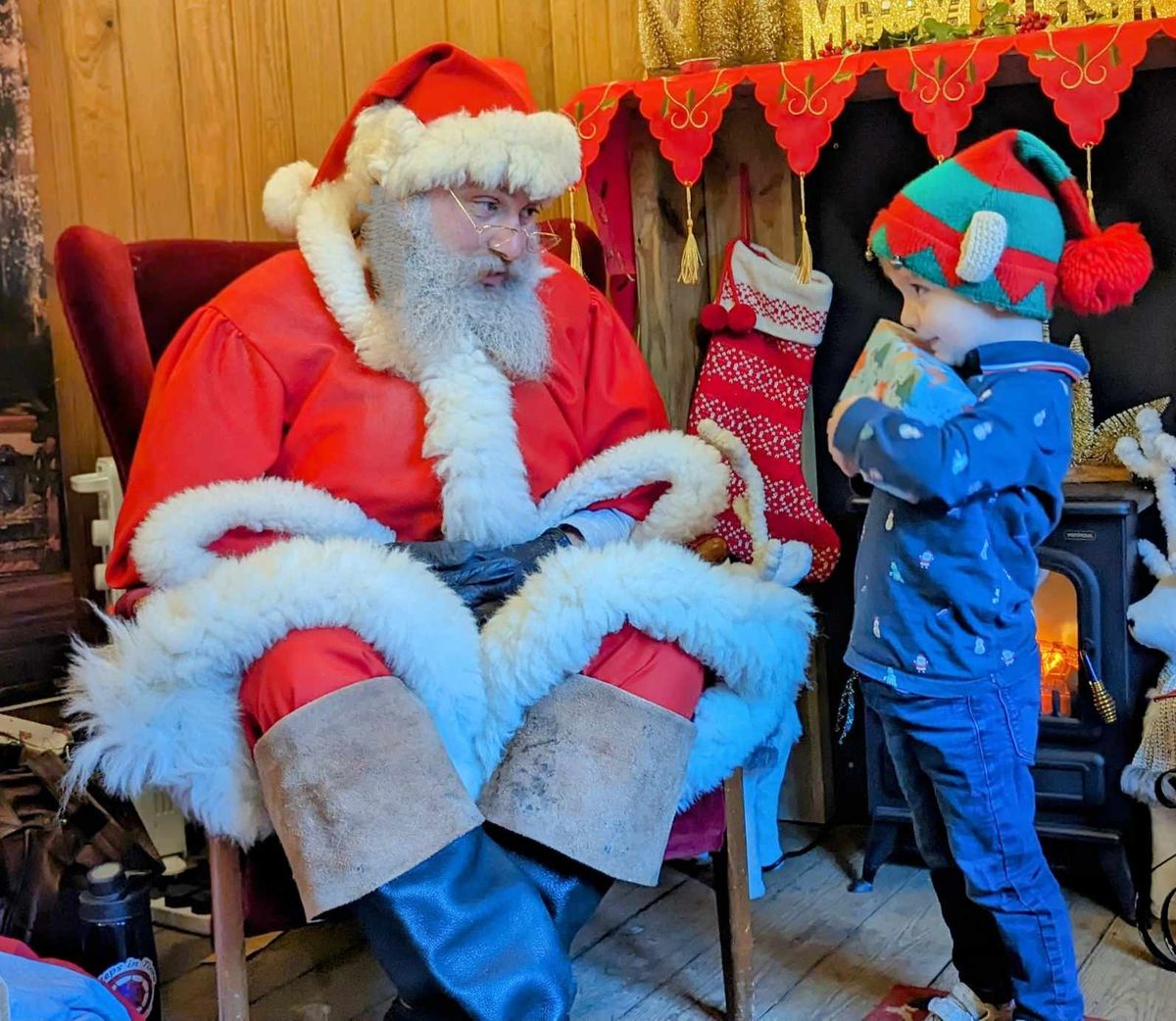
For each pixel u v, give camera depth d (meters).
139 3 2.43
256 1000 1.78
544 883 1.40
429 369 1.64
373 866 1.26
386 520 1.65
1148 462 1.95
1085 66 1.84
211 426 1.61
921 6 2.01
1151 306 2.06
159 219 2.48
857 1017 1.66
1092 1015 1.63
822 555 2.18
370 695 1.32
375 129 1.67
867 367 1.49
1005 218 1.39
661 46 2.20
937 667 1.45
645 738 1.41
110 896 1.58
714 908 2.02
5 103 2.24
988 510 1.42
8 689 2.26
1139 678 1.94
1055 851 2.02
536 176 1.63
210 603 1.35
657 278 2.29
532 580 1.47
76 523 2.41
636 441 1.76
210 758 1.34
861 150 2.20
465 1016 1.27
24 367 2.28
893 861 2.19
